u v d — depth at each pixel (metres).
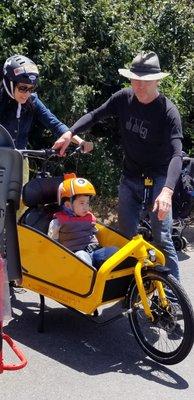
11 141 3.47
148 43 8.27
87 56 7.57
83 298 4.53
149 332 4.71
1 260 3.44
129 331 5.04
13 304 5.39
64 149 5.06
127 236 5.24
